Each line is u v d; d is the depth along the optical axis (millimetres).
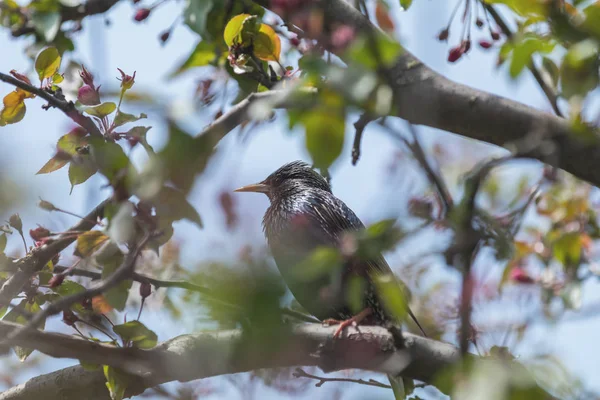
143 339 8352
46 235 8453
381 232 6230
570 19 6621
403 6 9266
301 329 9156
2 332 8031
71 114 8492
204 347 8539
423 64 8734
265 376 8797
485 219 6773
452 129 8828
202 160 5844
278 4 8094
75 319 8836
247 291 5586
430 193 7785
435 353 8891
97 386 9375
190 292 6418
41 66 9172
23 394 9594
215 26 11258
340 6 8930
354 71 5980
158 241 7535
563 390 5469
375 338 9086
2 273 9344
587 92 7363
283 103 6168
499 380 4801
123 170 7062
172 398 10047
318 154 5910
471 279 6035
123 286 8453
